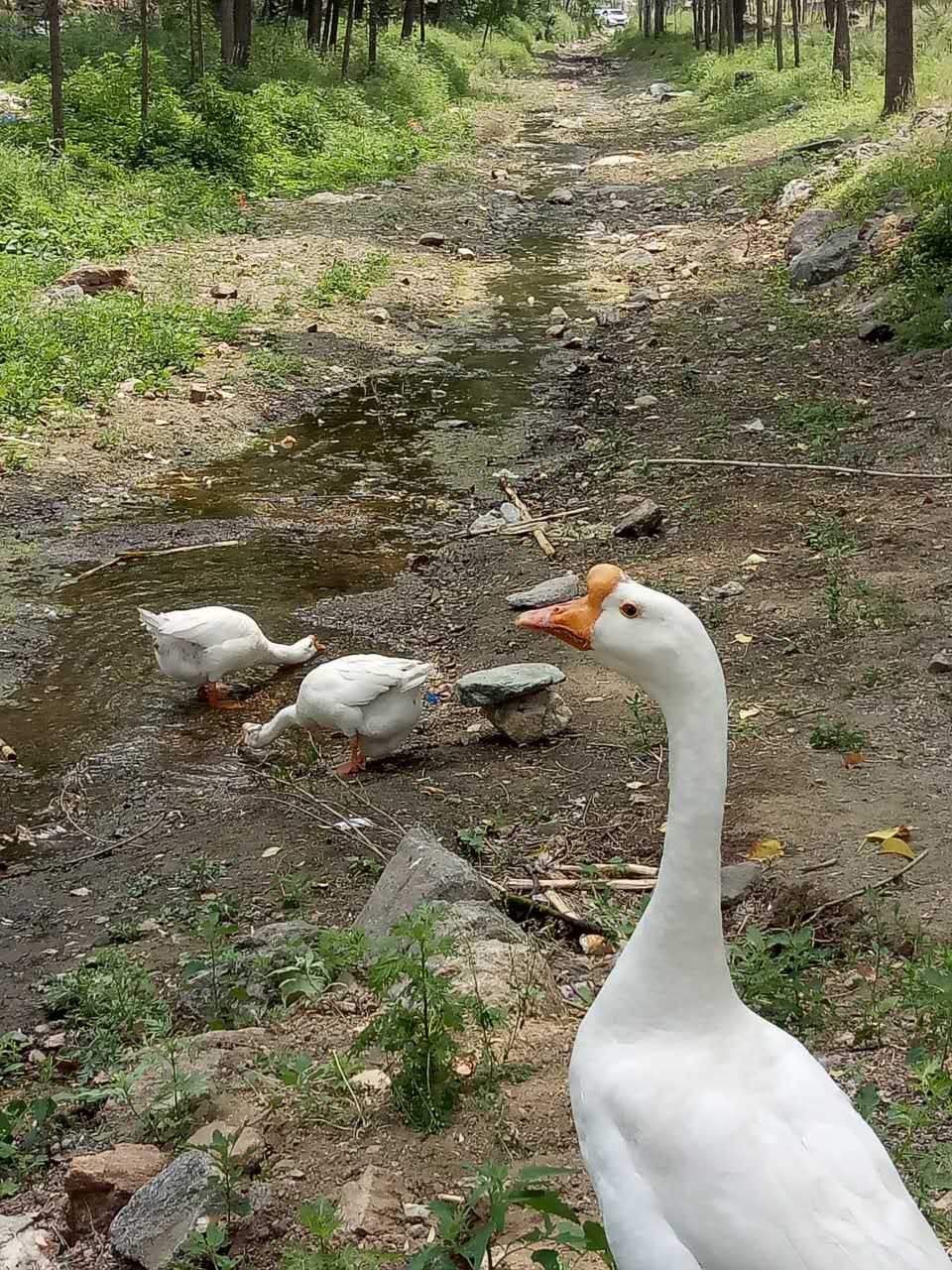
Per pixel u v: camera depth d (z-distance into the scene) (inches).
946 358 339.0
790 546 249.4
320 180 634.8
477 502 300.5
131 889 172.1
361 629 242.1
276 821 183.8
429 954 118.7
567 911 153.9
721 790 81.0
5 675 227.6
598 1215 108.0
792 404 333.1
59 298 404.8
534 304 463.8
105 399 347.9
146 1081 130.3
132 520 289.7
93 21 855.7
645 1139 74.9
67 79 629.9
